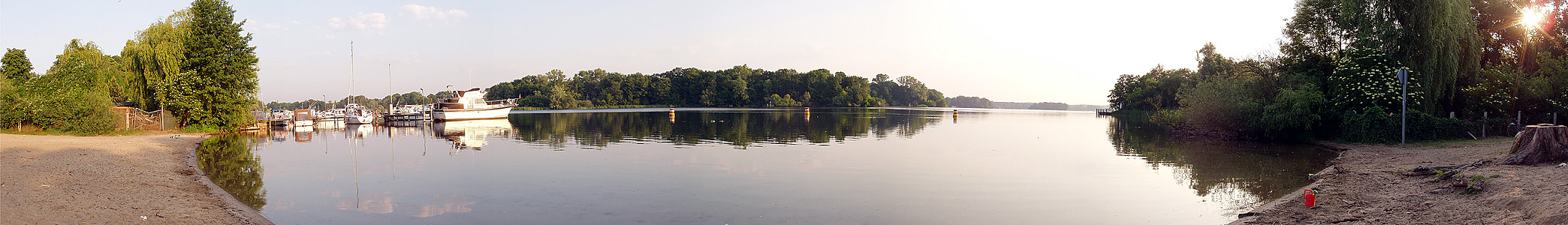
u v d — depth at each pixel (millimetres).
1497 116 28312
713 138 33062
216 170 19422
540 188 15445
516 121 59250
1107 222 11867
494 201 13812
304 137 34906
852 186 15867
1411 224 9898
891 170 19109
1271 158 22844
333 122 54156
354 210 12875
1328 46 32750
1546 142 13797
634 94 164000
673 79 177750
